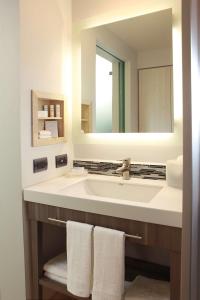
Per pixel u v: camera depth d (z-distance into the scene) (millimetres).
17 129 1407
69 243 1278
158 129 1611
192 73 938
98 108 1791
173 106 1555
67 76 1805
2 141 1470
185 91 921
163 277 1576
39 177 1559
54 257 1603
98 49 1755
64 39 1756
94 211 1219
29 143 1474
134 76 1667
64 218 1312
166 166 1516
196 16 1038
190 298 1047
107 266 1175
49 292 1606
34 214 1407
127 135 1708
